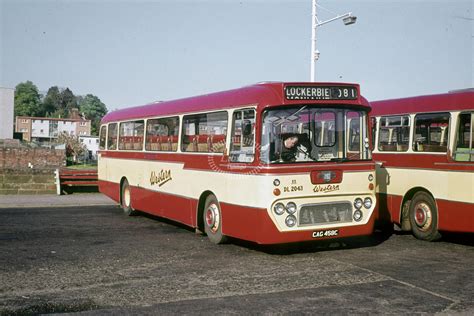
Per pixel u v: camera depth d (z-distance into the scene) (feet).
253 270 27.48
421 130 36.47
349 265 28.58
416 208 36.88
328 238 30.50
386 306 21.36
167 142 42.16
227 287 24.20
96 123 588.91
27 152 113.50
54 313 20.49
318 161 30.42
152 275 26.48
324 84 30.96
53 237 37.73
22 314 20.38
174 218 40.70
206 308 21.11
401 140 38.27
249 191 30.40
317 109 30.86
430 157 35.40
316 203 30.22
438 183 34.73
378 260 29.89
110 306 21.40
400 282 25.02
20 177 66.90
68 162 297.74
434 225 35.55
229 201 32.58
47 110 651.66
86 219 47.57
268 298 22.47
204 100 36.76
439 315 20.26
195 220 37.40
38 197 63.93
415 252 32.30
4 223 44.42
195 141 37.42
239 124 31.78
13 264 28.94
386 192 39.37
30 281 25.34
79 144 345.72
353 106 31.91
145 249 33.22
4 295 22.99
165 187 42.27
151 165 45.09
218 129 34.27
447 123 34.27
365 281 25.18
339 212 30.99
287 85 29.91
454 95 34.04
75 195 66.85
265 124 29.68
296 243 34.68
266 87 30.55
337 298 22.47
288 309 20.98
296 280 25.40
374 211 32.07
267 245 34.40
